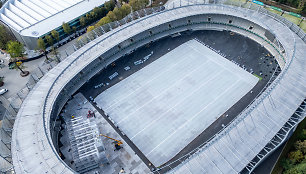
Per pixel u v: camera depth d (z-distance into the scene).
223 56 123.94
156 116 99.25
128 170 82.88
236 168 72.19
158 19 131.25
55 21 148.88
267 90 94.00
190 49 129.12
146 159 85.75
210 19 139.12
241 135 80.06
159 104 103.62
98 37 123.75
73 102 105.88
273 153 85.81
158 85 111.56
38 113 88.69
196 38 135.88
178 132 93.31
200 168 72.19
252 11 135.25
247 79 111.19
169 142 90.38
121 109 102.50
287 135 85.00
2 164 79.44
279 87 93.69
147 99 105.88
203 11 135.25
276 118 84.31
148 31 132.12
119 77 116.56
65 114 100.94
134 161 85.38
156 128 95.12
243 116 84.81
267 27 123.00
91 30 133.00
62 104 102.19
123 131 94.62
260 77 111.75
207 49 128.50
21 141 80.44
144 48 131.38
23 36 138.00
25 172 72.50
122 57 126.75
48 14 155.75
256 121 83.69
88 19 156.00
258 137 79.44
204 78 113.25
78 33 154.75
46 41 143.50
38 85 99.81
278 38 116.81
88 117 99.00
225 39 133.75
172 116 98.81
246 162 73.50
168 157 86.00
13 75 130.12
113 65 122.50
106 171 82.88
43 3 165.00
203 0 165.25
